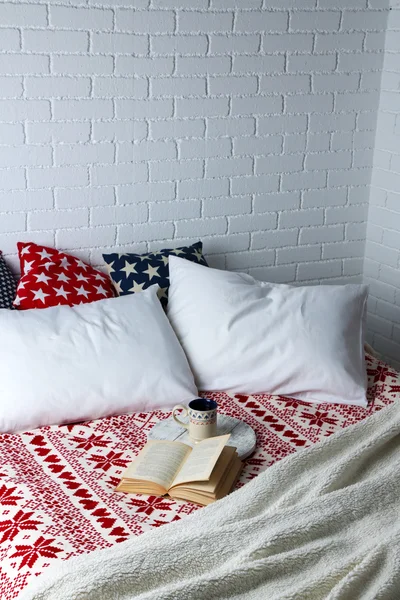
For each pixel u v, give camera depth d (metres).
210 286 2.63
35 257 2.72
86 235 2.91
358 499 1.76
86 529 1.77
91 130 2.80
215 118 2.99
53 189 2.81
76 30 2.67
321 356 2.46
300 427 2.29
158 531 1.70
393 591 1.47
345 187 3.34
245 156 3.09
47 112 2.72
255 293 2.61
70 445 2.18
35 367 2.29
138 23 2.75
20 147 2.71
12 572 1.64
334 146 3.25
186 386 2.42
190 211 3.07
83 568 1.56
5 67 2.61
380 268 3.42
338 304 2.57
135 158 2.90
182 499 1.91
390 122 3.23
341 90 3.19
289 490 1.86
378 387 2.56
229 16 2.89
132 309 2.53
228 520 1.73
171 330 2.56
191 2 2.81
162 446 2.07
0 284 2.68
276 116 3.10
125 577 1.53
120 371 2.35
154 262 2.86
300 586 1.50
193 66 2.89
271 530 1.65
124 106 2.83
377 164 3.33
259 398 2.49
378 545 1.58
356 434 2.09
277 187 3.20
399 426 2.06
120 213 2.95
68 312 2.47
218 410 2.39
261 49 2.98
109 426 2.29
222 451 2.01
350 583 1.47
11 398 2.26
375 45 3.18
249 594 1.51
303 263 3.37
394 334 3.40
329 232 3.38
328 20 3.06
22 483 1.95
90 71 2.74
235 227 3.18
